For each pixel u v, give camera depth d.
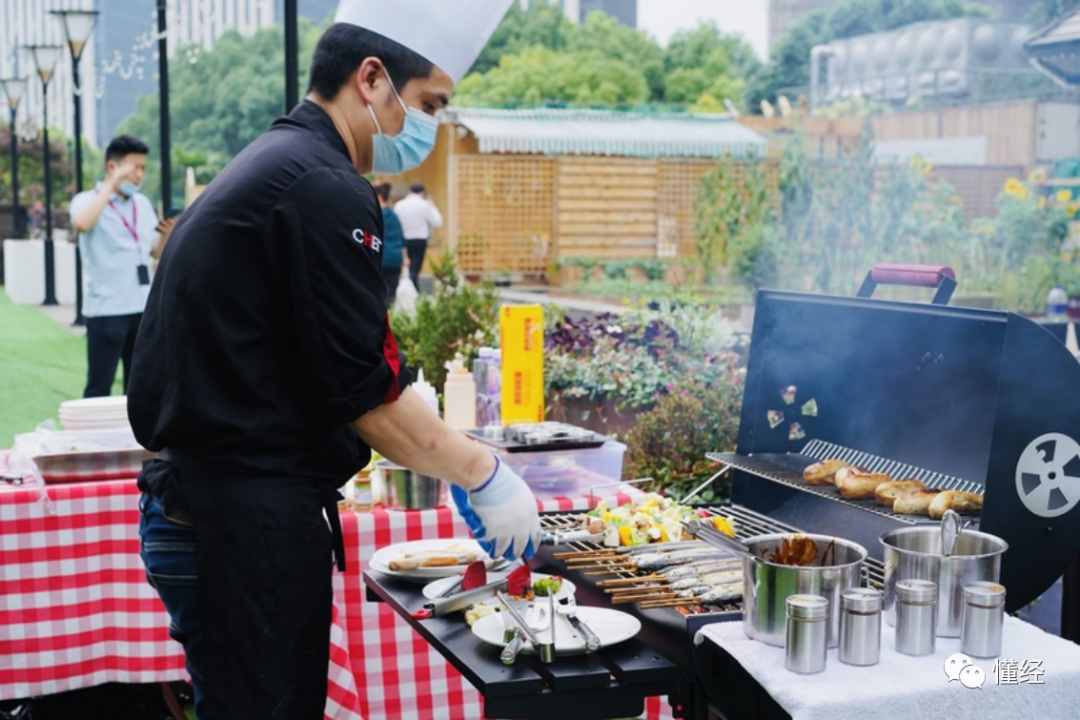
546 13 39.44
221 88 38.44
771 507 2.90
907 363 2.55
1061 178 14.65
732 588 2.19
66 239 21.97
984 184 15.85
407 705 3.12
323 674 2.09
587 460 3.23
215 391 1.97
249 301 1.96
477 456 2.11
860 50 20.98
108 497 3.14
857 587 1.94
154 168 39.06
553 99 36.44
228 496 1.99
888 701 1.76
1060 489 2.19
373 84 2.09
